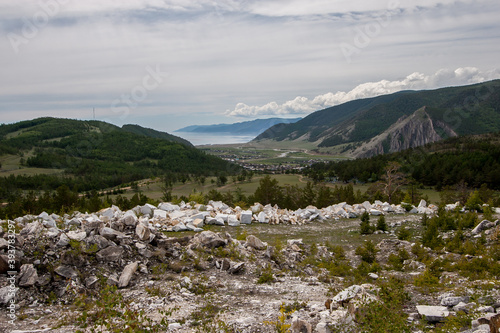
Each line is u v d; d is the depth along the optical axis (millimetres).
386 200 52219
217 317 8414
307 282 12633
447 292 10273
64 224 15727
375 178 100250
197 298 10164
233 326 7699
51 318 8516
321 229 24094
